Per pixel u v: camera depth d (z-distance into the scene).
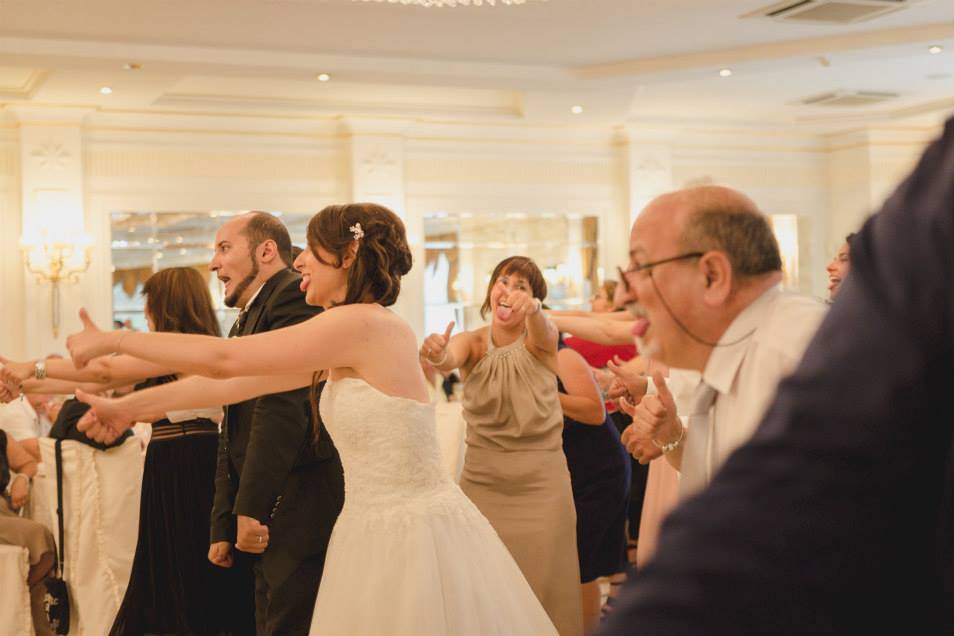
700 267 1.62
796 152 12.77
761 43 8.73
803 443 0.50
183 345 2.45
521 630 2.52
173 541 3.68
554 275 11.84
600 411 4.07
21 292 10.11
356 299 2.66
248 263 3.42
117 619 3.69
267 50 8.52
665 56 9.06
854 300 0.51
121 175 10.38
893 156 12.56
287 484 3.04
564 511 3.77
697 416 1.72
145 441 5.32
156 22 7.71
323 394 2.65
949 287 0.48
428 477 2.57
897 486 0.49
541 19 7.88
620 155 12.02
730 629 0.49
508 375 3.81
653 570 0.52
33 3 7.21
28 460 5.28
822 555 0.49
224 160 10.71
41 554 4.82
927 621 0.51
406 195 11.31
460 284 11.51
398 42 8.45
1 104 9.91
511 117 11.23
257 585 3.17
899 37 8.39
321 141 11.04
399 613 2.41
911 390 0.49
